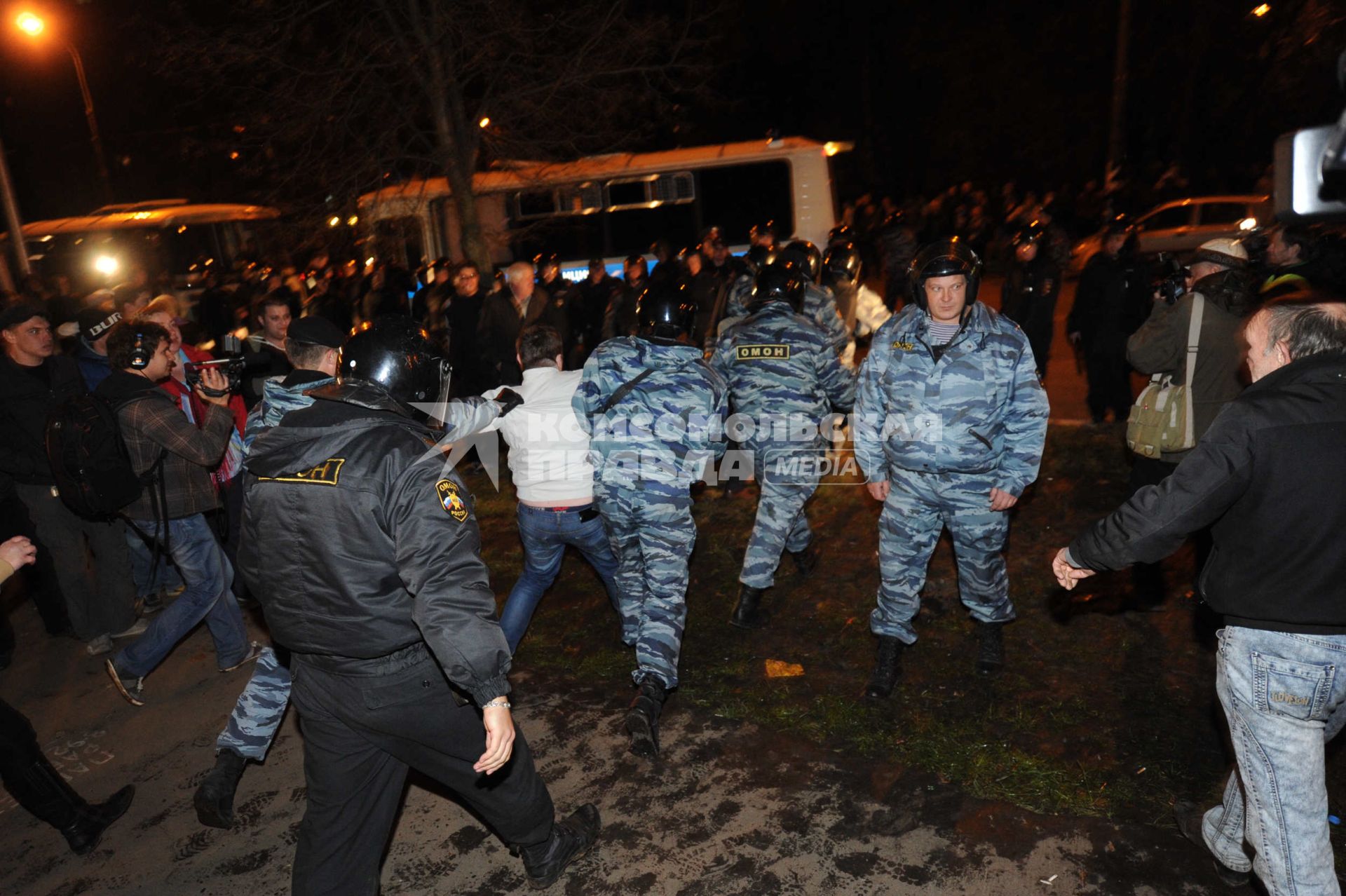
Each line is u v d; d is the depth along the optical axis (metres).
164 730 4.27
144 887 3.26
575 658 4.63
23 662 5.10
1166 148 22.53
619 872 3.14
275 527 2.37
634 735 3.56
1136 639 4.34
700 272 9.05
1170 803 3.26
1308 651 2.27
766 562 4.65
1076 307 7.48
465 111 10.04
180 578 5.70
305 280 11.59
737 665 4.41
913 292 3.69
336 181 10.05
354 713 2.43
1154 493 2.40
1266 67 18.89
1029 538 5.46
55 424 4.03
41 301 10.99
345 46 9.54
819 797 3.43
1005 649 4.34
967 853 3.10
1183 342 4.04
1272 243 3.96
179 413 4.07
